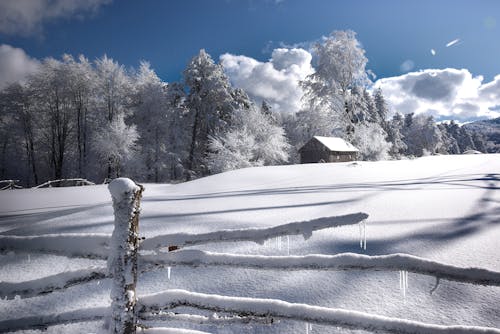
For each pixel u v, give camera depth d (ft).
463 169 46.09
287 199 21.91
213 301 5.19
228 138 90.48
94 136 102.47
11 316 7.23
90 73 112.98
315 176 39.96
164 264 5.26
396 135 182.39
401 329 4.70
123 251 4.97
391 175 39.42
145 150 110.83
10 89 109.29
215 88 124.98
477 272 4.56
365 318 4.85
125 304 4.97
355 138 113.80
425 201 19.70
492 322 6.46
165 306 5.24
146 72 126.11
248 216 15.84
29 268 9.13
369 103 169.68
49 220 15.10
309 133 122.21
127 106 118.73
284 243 11.01
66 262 9.51
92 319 5.34
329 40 111.96
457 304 7.11
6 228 15.58
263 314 5.12
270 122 104.53
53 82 107.96
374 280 8.20
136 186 5.06
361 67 110.83
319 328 6.54
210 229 13.29
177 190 31.60
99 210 16.80
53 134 112.88
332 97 112.27
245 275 8.65
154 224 14.19
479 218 14.80
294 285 8.12
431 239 11.59
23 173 123.34
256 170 46.98
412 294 7.54
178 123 123.34
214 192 28.32
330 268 5.00
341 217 4.89
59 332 6.78
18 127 111.55
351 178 36.65
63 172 118.73
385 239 11.57
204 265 5.18
